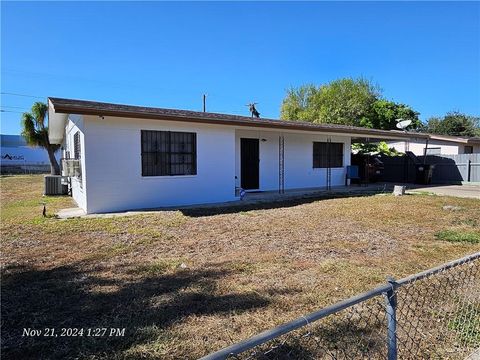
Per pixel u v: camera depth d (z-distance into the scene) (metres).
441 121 38.66
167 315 2.79
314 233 5.90
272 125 10.68
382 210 8.41
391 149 20.55
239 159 12.46
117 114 7.79
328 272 3.87
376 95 32.28
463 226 6.53
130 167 8.59
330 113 30.05
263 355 2.24
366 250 4.83
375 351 2.29
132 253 4.66
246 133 12.61
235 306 2.97
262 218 7.34
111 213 8.03
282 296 3.20
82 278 3.66
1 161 36.06
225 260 4.31
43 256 4.50
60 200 10.90
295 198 10.96
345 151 15.65
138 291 3.29
